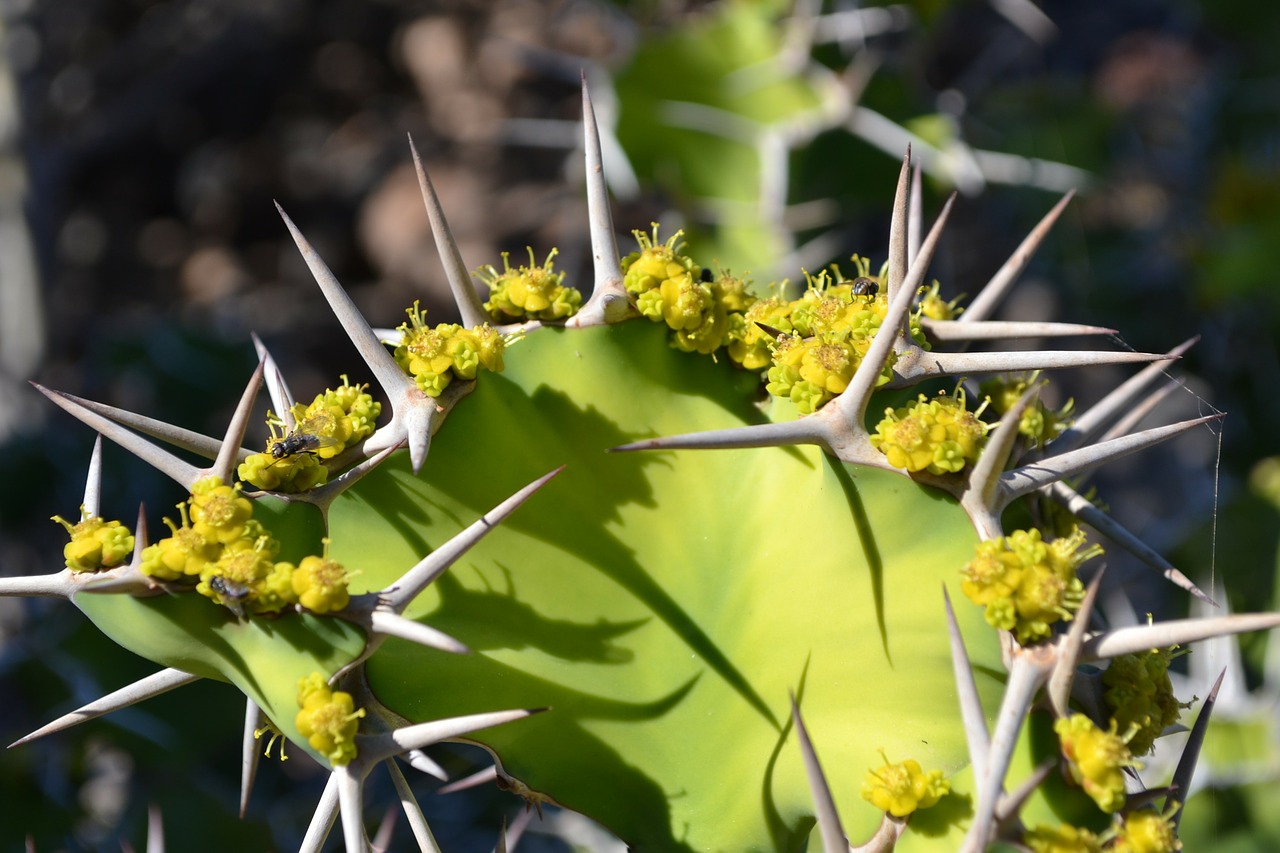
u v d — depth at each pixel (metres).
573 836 0.78
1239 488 0.98
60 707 0.80
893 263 0.61
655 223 0.63
